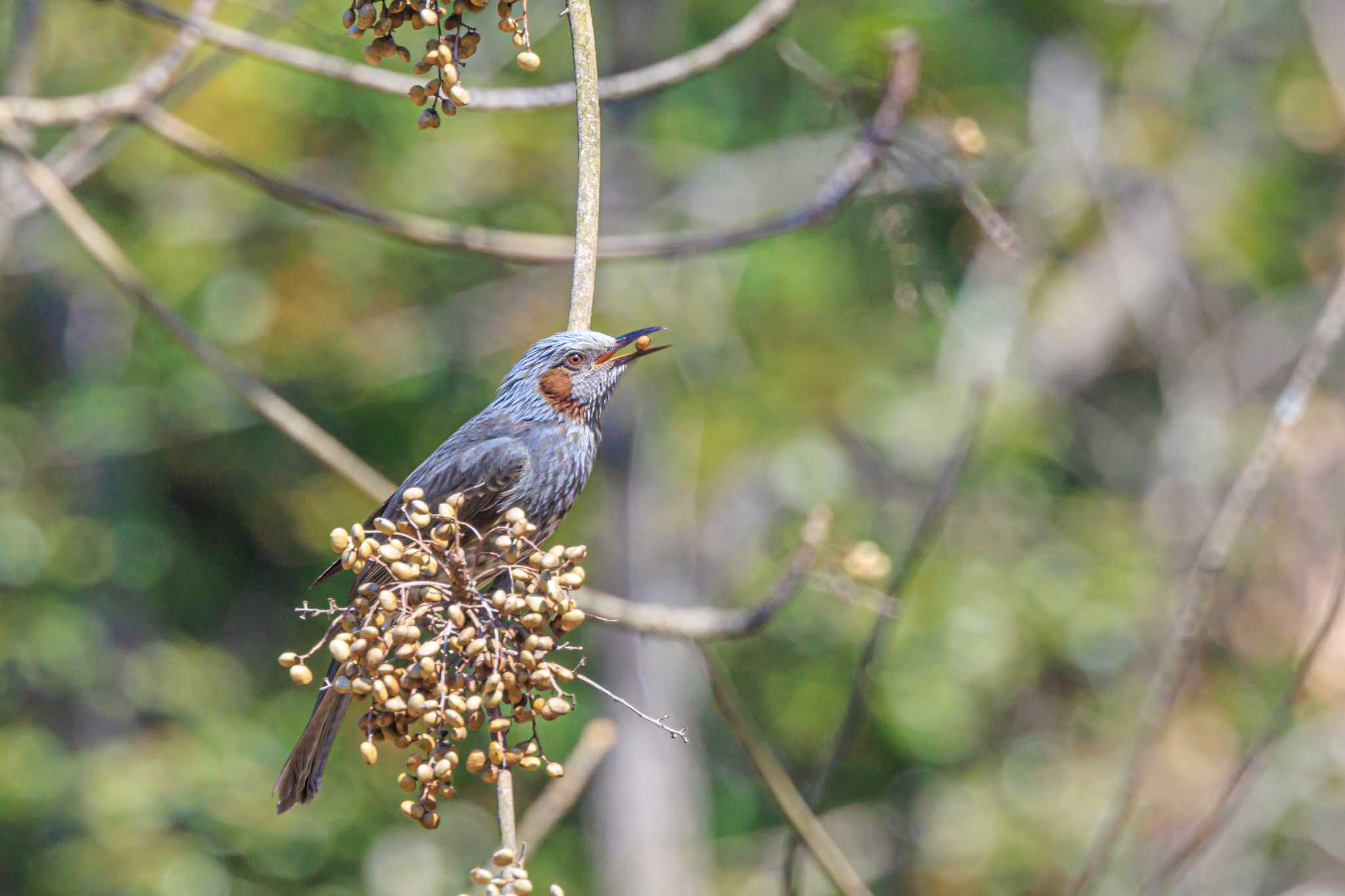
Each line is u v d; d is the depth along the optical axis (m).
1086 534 17.56
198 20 7.99
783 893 7.34
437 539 4.61
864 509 17.06
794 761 16.98
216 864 17.22
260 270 17.55
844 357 16.84
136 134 16.19
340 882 17.81
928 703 16.47
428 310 17.70
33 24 9.02
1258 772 7.79
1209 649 16.31
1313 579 16.55
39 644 18.03
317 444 8.20
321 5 11.50
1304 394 7.11
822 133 11.30
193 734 18.27
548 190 16.94
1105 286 18.92
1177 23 18.30
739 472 17.78
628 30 16.27
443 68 4.95
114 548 18.94
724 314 16.45
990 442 16.66
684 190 16.95
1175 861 7.54
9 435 18.95
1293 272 18.67
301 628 19.45
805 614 16.50
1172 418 17.58
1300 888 14.90
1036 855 16.61
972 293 17.05
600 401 6.85
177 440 18.36
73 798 17.75
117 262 8.00
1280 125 18.42
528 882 4.41
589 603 7.38
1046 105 17.91
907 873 17.48
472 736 17.52
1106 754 16.56
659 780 17.02
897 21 14.73
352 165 17.27
